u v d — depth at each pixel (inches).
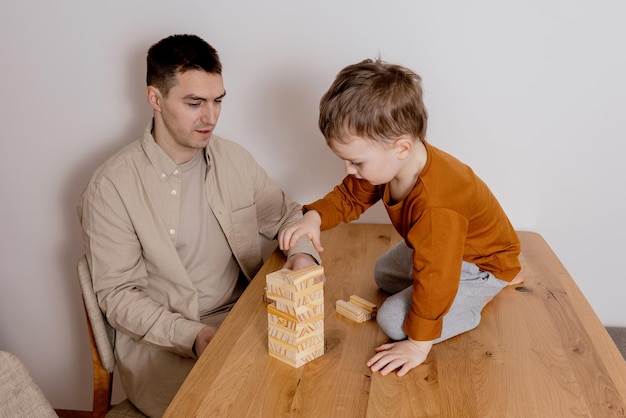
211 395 40.6
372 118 44.1
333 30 69.4
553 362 44.3
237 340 47.4
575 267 74.4
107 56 73.5
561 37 66.0
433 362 44.5
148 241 62.7
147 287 65.5
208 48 61.6
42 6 72.4
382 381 42.2
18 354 90.7
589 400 39.8
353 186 57.3
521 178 71.7
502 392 40.7
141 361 62.9
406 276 53.2
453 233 44.9
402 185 48.8
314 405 39.6
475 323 49.2
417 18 67.6
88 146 77.5
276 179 76.9
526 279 58.5
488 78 68.5
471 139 71.1
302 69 71.4
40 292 86.5
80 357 90.4
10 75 75.4
